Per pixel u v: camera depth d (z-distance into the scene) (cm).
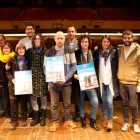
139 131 216
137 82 216
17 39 706
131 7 1025
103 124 237
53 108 224
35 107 245
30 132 221
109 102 216
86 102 367
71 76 213
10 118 256
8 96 253
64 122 253
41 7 1077
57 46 219
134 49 211
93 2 1094
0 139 202
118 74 225
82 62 221
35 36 229
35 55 230
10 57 246
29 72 221
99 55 224
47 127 236
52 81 204
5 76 249
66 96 223
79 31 625
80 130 225
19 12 905
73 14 836
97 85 213
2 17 774
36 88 231
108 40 210
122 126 235
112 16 810
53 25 620
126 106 226
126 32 209
